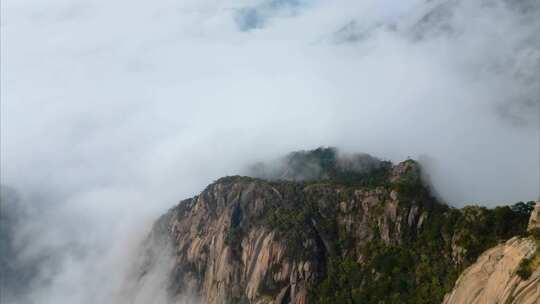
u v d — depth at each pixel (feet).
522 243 434.30
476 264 491.31
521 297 397.39
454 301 481.46
